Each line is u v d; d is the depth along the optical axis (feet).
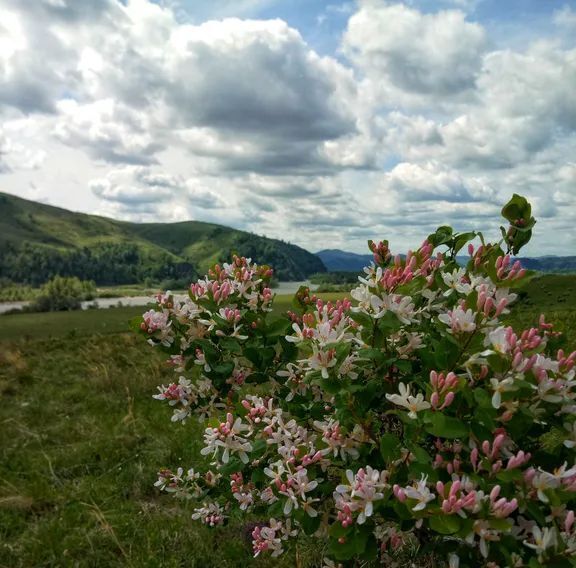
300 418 11.63
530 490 7.91
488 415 7.95
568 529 7.53
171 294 12.26
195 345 12.35
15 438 27.81
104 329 107.76
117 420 29.84
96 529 17.44
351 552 8.50
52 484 21.70
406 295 9.80
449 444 9.08
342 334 9.39
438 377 8.11
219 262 13.25
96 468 23.49
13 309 380.37
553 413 8.55
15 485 21.42
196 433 26.37
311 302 12.43
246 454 10.63
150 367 42.42
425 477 8.13
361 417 9.61
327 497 10.31
